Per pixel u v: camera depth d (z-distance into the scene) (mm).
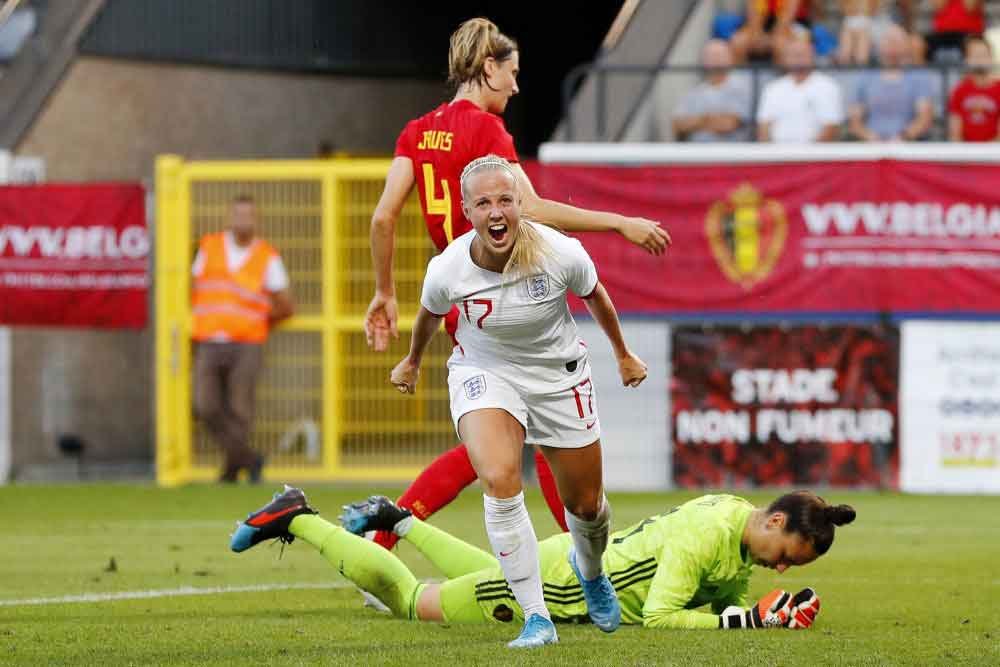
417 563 30141
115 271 48531
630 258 46031
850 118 51281
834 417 45844
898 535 35062
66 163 54562
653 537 21016
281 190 48500
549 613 21062
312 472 48688
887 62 52625
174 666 17969
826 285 45719
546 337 18484
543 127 71375
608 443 46312
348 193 48250
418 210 47844
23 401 52156
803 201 45719
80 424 54406
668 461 46156
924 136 51094
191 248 48656
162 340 48500
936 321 45625
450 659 18000
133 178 56750
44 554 31938
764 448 45938
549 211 20094
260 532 22141
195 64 58812
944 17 54219
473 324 18531
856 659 18203
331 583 27172
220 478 48312
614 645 19016
